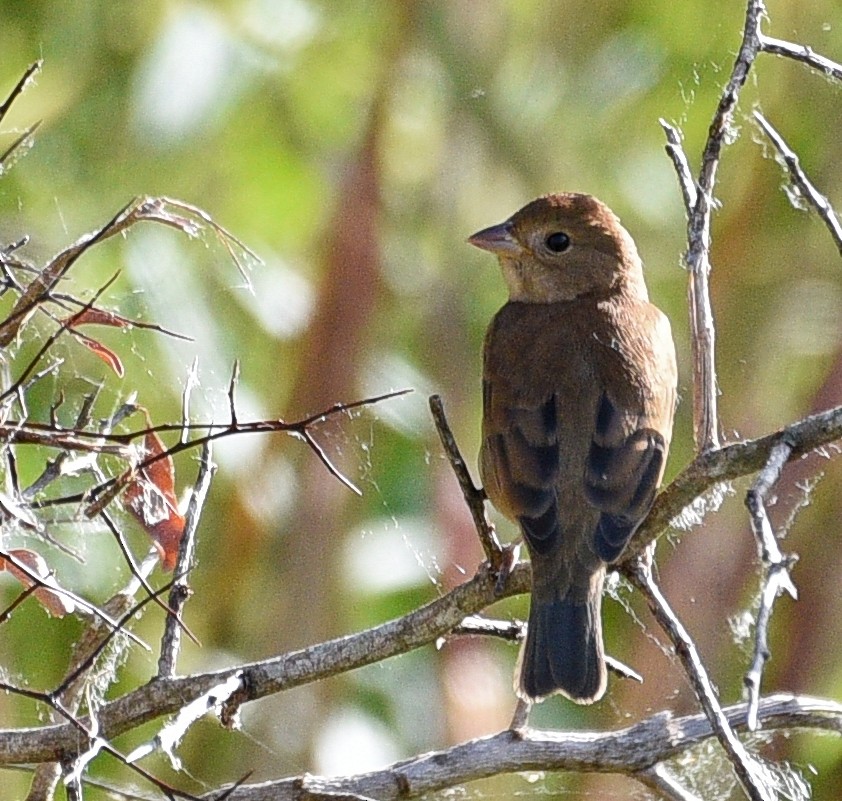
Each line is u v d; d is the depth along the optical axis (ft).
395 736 40.98
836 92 42.09
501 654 43.09
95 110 38.83
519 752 22.88
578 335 28.78
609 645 41.06
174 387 36.52
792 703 23.25
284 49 40.27
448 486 41.09
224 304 39.55
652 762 22.90
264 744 38.40
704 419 23.30
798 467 40.93
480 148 42.06
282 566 38.47
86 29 39.06
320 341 38.81
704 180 23.71
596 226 31.04
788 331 42.60
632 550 25.55
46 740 21.81
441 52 41.39
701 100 42.88
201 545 38.32
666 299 43.50
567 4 42.29
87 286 36.14
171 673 22.36
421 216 42.32
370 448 40.60
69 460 23.17
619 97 42.65
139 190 38.81
